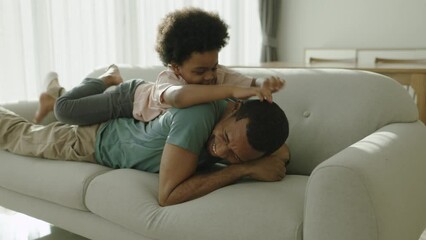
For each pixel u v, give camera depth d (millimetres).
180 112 1222
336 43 4383
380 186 919
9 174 1567
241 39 4168
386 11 4121
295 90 1526
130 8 3195
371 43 4234
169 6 3475
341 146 1403
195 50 1227
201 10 1306
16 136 1640
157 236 1149
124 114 1562
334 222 906
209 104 1235
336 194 901
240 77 1453
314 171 940
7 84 2594
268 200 1059
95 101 1547
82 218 1396
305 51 4363
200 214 1081
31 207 1564
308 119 1475
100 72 2094
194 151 1181
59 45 2822
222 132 1168
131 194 1230
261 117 1115
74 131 1572
